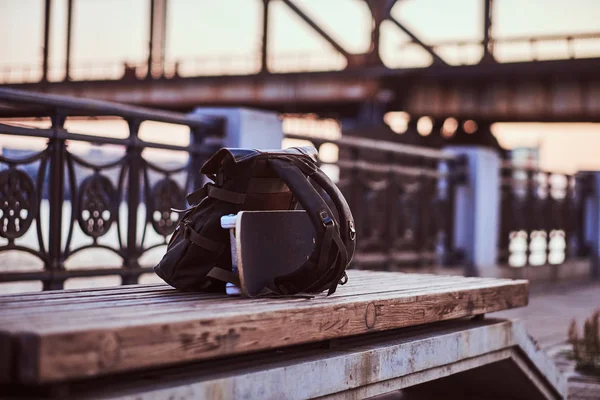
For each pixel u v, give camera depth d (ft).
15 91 15.11
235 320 8.62
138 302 9.50
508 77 116.88
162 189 19.25
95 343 7.22
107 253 38.24
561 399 16.06
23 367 6.84
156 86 148.56
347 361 10.39
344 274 11.66
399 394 16.63
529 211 45.11
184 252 10.59
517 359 14.69
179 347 7.99
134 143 18.17
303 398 9.72
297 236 10.73
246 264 10.15
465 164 36.42
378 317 10.76
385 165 30.60
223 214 10.50
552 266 47.01
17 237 15.62
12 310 8.50
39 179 16.08
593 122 118.62
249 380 8.99
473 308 13.06
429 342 12.02
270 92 136.98
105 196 17.65
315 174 10.52
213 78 142.00
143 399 7.80
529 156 132.46
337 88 130.00
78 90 155.43
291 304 9.73
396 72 121.60
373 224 30.12
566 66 108.78
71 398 7.42
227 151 10.36
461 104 120.37
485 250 37.37
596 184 53.16
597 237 53.47
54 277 16.33
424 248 33.58
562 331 26.78
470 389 15.79
